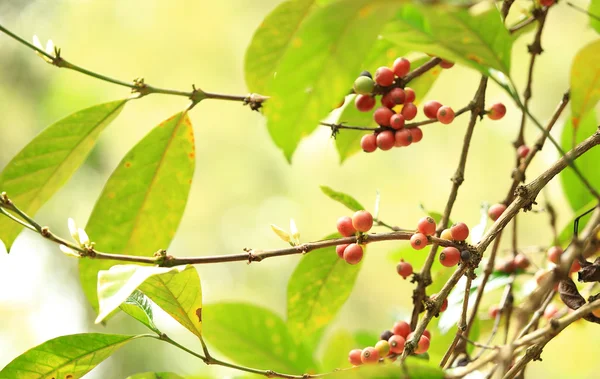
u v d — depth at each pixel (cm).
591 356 325
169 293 279
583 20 516
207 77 660
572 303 276
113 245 293
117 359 477
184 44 649
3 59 493
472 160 622
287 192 694
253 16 657
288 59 267
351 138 297
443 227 284
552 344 334
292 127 270
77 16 582
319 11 265
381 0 265
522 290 301
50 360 281
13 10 504
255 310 296
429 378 270
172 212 294
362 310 627
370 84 283
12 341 501
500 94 568
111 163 545
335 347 304
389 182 659
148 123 639
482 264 296
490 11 271
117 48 631
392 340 279
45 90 509
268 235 680
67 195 509
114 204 292
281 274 667
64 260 523
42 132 289
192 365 467
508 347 271
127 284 272
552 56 543
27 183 291
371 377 270
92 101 531
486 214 290
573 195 300
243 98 287
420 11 271
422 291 283
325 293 291
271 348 296
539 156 519
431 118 285
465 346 286
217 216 693
